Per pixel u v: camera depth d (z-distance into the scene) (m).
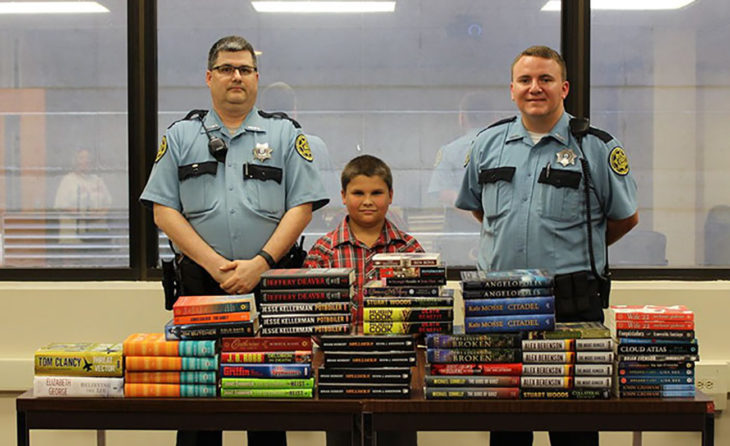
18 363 2.85
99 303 2.91
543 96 2.18
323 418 1.70
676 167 3.09
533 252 2.23
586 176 2.20
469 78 3.10
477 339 1.69
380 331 1.75
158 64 3.10
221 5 3.09
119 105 3.10
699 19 3.06
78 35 3.08
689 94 3.08
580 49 3.05
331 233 2.47
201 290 2.25
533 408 1.67
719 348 2.86
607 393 1.68
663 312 1.68
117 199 3.11
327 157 3.12
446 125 3.11
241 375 1.70
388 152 3.12
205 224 2.30
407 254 1.84
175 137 2.34
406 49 3.10
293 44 3.10
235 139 2.35
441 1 3.08
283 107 3.12
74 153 3.10
